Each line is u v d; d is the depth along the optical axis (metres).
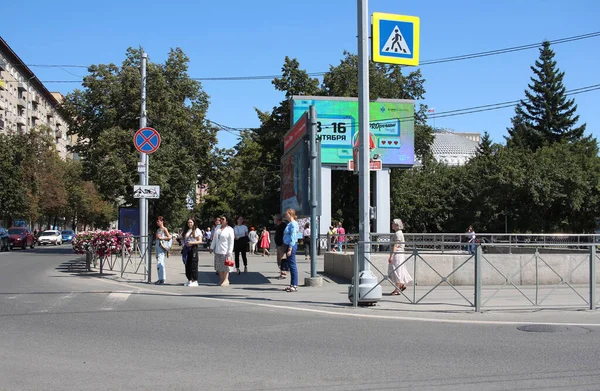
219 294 13.43
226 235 15.20
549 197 44.50
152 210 35.81
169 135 34.62
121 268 17.73
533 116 70.44
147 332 8.56
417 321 9.89
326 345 7.80
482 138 84.69
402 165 33.25
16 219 61.81
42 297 12.27
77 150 35.59
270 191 49.22
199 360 6.92
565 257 14.49
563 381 6.06
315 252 15.37
